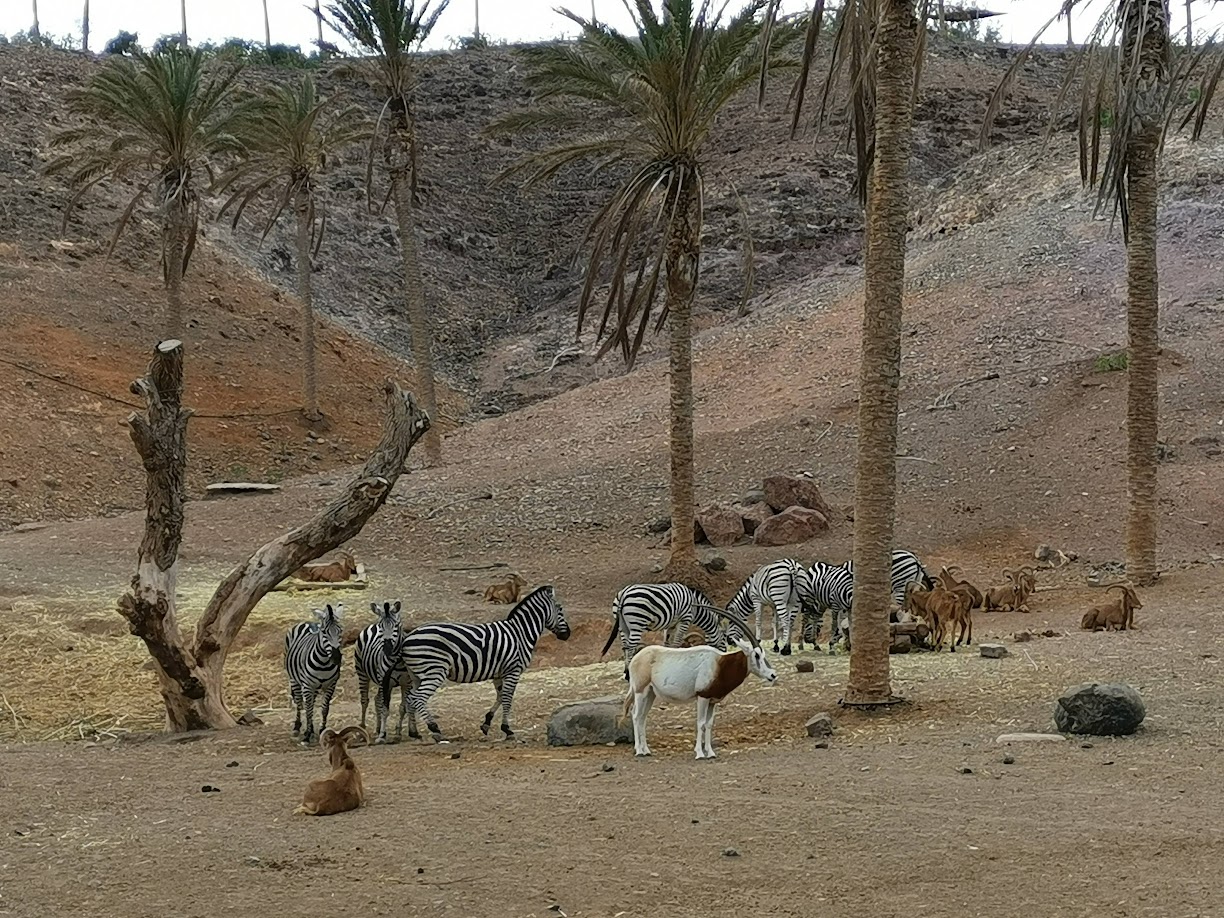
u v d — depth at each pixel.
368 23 34.53
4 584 23.75
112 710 15.62
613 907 6.65
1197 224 42.94
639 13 23.27
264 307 48.88
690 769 10.12
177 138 35.47
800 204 59.50
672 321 24.03
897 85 12.46
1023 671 14.02
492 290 60.28
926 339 38.78
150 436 13.05
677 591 16.33
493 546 28.20
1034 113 65.00
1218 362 32.75
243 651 19.28
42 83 58.69
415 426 14.70
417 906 6.74
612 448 36.12
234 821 8.73
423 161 68.50
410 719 12.56
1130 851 7.28
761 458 31.89
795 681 14.45
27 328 41.03
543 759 10.93
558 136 72.38
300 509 31.50
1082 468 28.14
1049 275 41.53
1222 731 10.73
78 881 7.36
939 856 7.33
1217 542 24.31
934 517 27.02
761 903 6.66
